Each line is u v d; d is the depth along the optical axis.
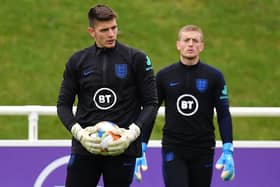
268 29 52.12
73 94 16.80
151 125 20.48
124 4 53.03
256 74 47.09
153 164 22.84
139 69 16.52
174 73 20.42
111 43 16.34
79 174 16.58
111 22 16.28
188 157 20.14
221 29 51.38
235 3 54.78
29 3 52.69
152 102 16.58
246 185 22.95
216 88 20.30
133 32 49.44
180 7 53.44
